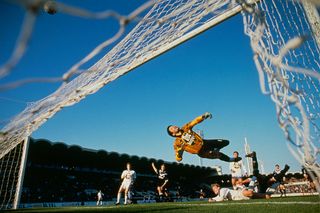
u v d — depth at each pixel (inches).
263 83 64.1
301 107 58.4
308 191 871.7
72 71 52.0
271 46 100.9
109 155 826.2
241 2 81.4
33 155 725.9
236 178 409.7
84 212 197.6
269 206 163.8
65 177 901.2
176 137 254.8
